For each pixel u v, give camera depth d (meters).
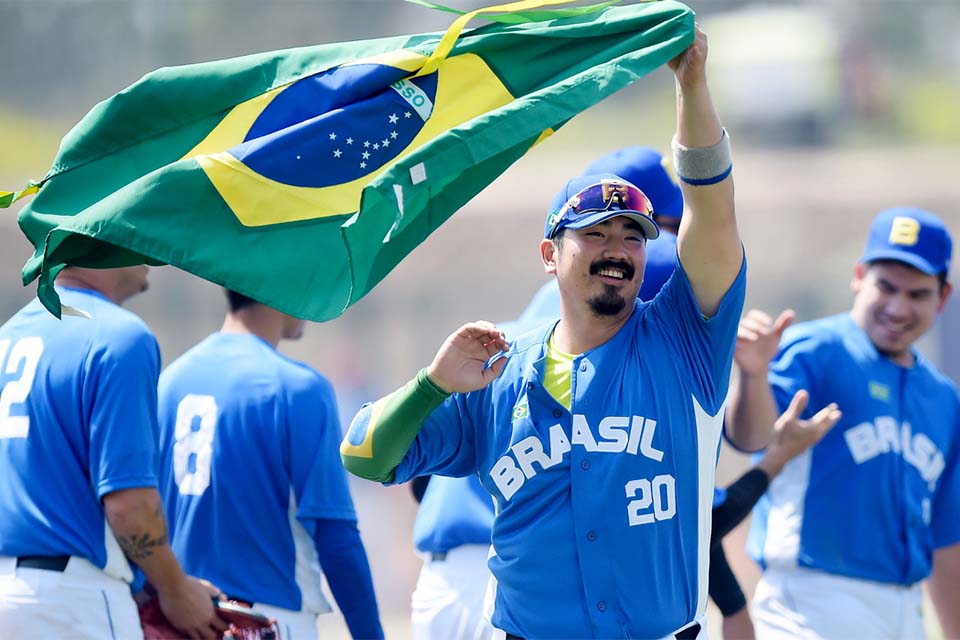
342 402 63.31
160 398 16.94
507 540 12.66
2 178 72.88
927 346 48.53
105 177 13.51
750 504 16.03
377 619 16.56
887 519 18.25
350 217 12.97
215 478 16.33
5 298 62.62
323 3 76.00
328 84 13.44
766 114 81.81
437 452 12.98
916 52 89.56
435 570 17.45
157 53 76.31
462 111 13.39
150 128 13.53
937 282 18.77
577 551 12.35
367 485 47.69
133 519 14.95
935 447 18.81
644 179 16.33
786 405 18.56
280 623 16.23
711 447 12.77
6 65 75.94
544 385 12.69
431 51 13.48
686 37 12.55
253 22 76.00
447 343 12.23
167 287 60.81
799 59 82.38
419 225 12.73
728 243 12.59
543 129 12.20
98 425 15.08
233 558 16.22
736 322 12.87
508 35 13.38
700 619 12.84
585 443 12.41
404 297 66.25
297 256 12.84
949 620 19.66
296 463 16.36
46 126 76.12
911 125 84.56
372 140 13.21
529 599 12.53
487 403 12.88
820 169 73.62
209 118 13.57
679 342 12.81
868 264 19.06
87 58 76.31
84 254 13.25
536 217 66.44
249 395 16.50
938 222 18.94
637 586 12.33
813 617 18.22
